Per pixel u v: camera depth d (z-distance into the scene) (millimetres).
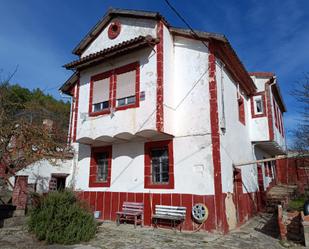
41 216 8555
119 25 13633
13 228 9992
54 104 36188
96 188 13359
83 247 7805
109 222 11984
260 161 11625
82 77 14258
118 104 12359
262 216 13828
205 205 10000
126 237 9094
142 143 12227
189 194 10438
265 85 15617
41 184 16984
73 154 15055
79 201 9617
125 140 12617
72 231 8344
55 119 23859
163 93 11039
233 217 10797
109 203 12625
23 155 10828
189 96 11445
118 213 11289
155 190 11289
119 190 12453
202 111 11000
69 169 15984
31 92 34781
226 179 10750
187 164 10797
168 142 11461
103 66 13367
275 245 8414
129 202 11867
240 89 14859
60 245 7992
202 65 11422
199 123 10953
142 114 11172
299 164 20953
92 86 13562
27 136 10766
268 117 15203
